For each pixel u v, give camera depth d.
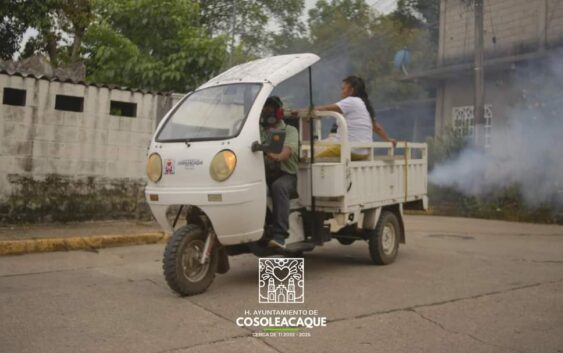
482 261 7.40
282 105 6.16
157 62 13.05
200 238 5.56
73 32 15.92
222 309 5.02
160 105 10.05
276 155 5.68
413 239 9.48
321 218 6.46
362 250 8.28
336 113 6.21
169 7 13.82
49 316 4.78
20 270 6.68
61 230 8.73
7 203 8.79
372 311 4.98
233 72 6.43
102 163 9.56
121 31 14.01
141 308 5.04
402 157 7.52
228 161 5.34
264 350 4.02
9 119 8.73
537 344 4.22
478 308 5.12
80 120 9.32
